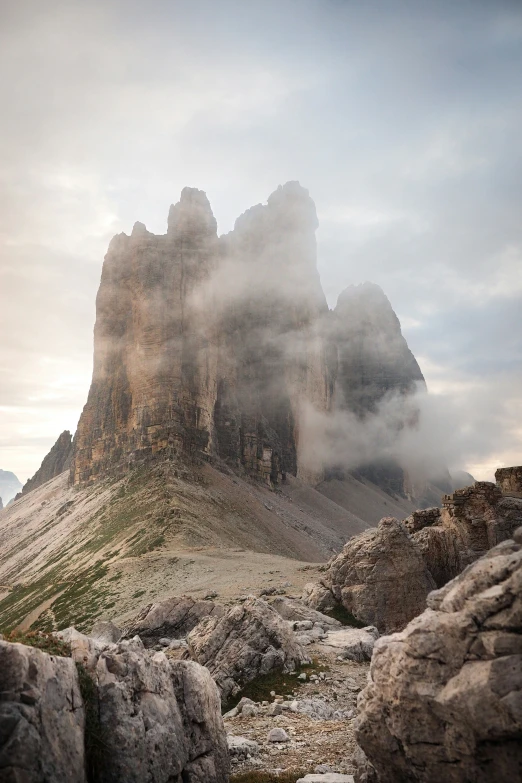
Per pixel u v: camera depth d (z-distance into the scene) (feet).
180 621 137.69
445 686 41.11
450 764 41.34
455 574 152.15
